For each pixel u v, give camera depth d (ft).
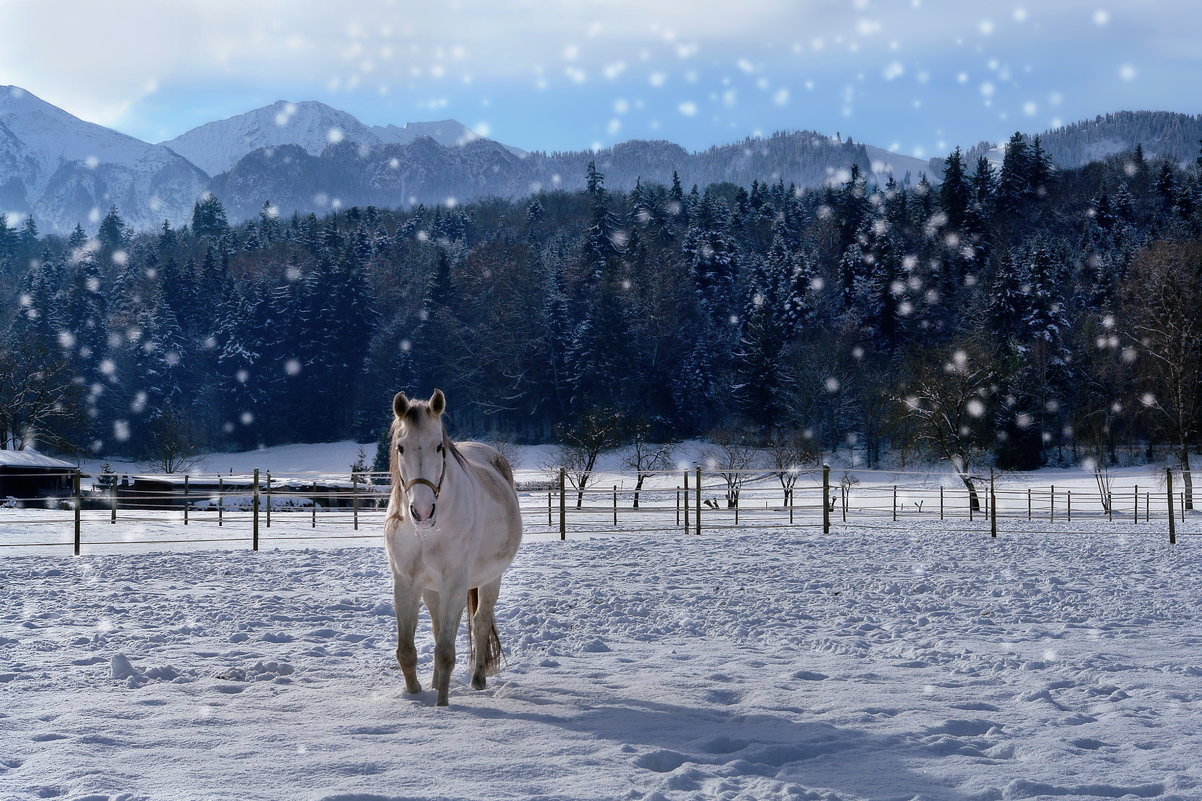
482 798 13.66
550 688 21.36
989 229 337.11
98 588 38.32
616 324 268.82
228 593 37.04
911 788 14.53
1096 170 382.01
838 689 21.20
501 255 335.47
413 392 298.15
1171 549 58.49
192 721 17.93
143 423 271.08
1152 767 15.57
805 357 241.96
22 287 376.27
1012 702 20.18
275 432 293.23
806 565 48.08
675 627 29.94
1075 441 202.69
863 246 310.45
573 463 180.45
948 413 169.27
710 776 15.03
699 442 254.06
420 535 19.84
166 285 331.57
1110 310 228.63
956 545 60.49
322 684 21.66
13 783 14.10
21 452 137.08
